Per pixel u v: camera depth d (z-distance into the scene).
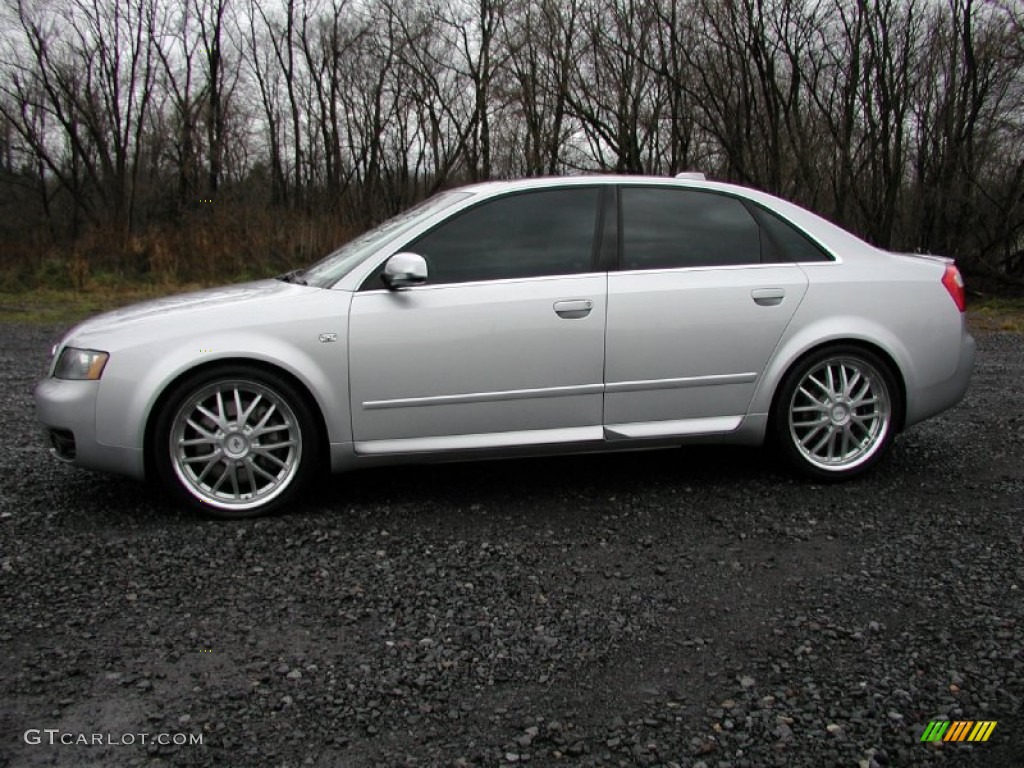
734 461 4.95
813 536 3.75
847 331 4.40
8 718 2.34
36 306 14.60
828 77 19.66
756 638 2.82
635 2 20.77
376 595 3.13
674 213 4.41
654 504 4.19
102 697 2.45
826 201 20.98
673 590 3.20
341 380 3.98
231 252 19.53
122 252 18.69
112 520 3.91
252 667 2.62
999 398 6.80
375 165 27.84
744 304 4.31
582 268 4.22
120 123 24.34
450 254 4.15
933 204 18.83
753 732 2.30
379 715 2.38
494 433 4.16
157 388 3.81
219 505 3.93
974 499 4.23
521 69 23.20
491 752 2.21
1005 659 2.66
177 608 3.02
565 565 3.43
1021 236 18.92
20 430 5.66
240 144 26.19
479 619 2.95
